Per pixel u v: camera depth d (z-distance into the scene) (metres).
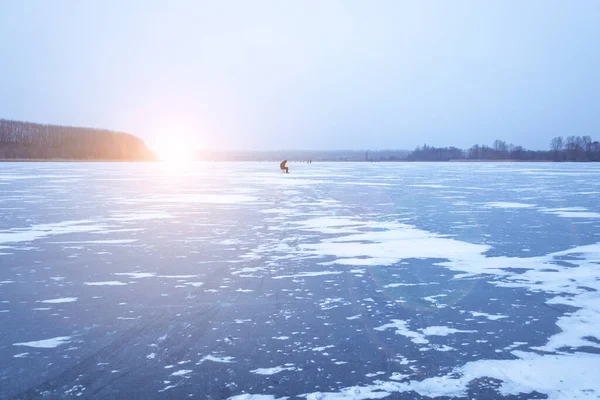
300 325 6.39
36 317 6.71
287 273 9.21
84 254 10.92
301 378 4.88
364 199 24.09
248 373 4.99
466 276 9.00
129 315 6.80
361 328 6.29
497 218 17.08
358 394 4.55
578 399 4.48
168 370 5.07
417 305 7.26
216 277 8.89
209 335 6.04
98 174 50.91
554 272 9.34
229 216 17.59
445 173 55.12
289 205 21.33
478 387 4.70
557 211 19.09
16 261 10.20
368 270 9.47
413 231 14.25
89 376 4.95
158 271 9.34
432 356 5.41
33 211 18.89
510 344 5.77
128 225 15.36
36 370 5.09
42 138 146.50
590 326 6.38
